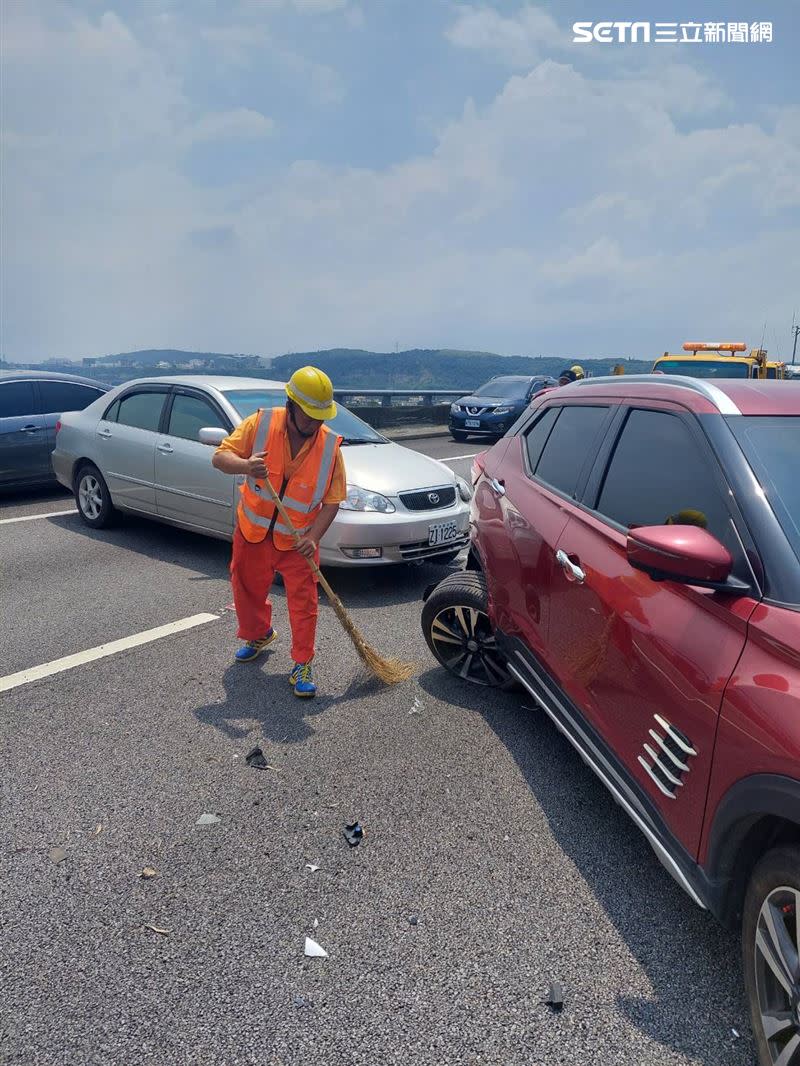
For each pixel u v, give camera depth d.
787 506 2.23
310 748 3.63
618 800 2.55
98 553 7.05
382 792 3.27
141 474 7.15
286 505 4.00
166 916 2.52
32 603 5.63
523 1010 2.18
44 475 9.66
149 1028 2.10
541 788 3.33
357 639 4.20
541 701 3.29
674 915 2.57
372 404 20.00
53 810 3.09
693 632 2.22
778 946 1.80
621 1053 2.04
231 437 4.07
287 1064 2.00
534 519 3.50
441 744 3.70
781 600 2.01
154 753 3.55
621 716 2.57
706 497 2.42
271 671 4.53
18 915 2.51
